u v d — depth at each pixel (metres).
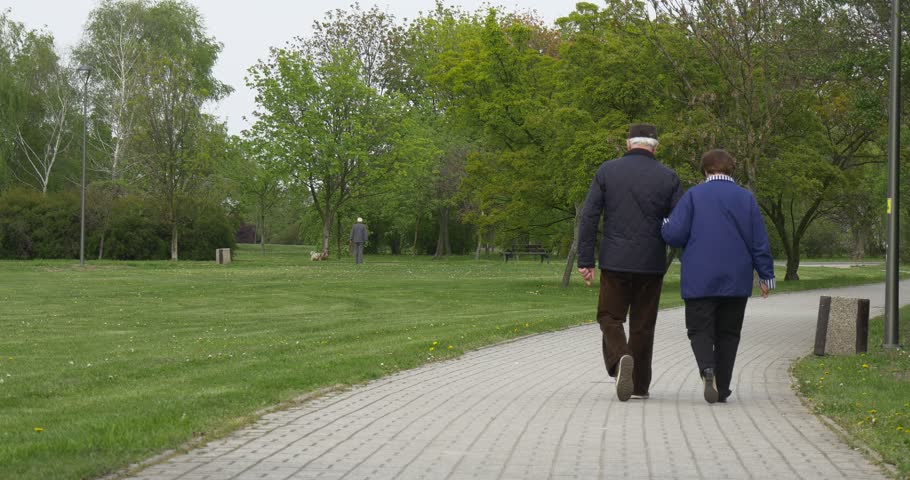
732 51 29.67
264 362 12.27
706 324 8.88
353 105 58.34
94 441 6.45
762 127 30.34
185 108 55.50
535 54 34.91
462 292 32.31
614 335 9.04
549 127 33.16
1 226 55.09
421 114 67.38
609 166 9.04
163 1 68.44
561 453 6.43
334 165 56.69
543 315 21.73
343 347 14.47
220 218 59.31
